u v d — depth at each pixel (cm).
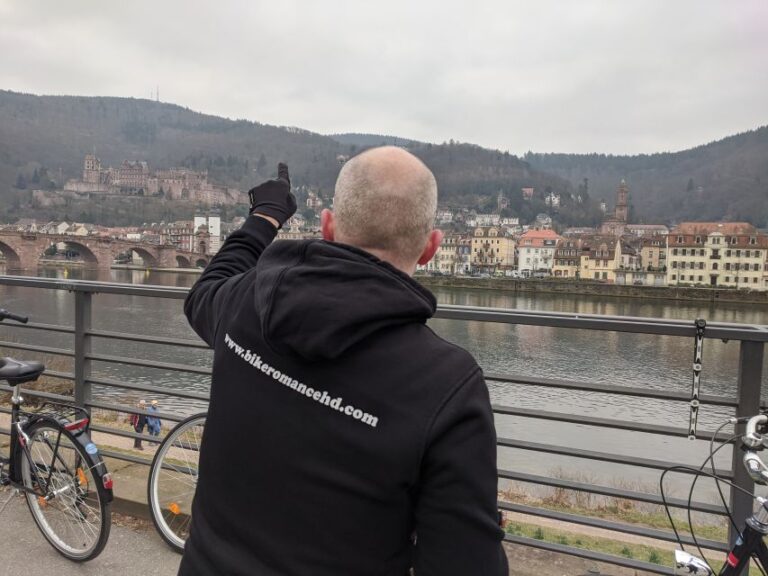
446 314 313
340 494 129
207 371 391
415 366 129
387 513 128
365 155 149
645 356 2320
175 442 351
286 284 136
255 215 209
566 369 2048
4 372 344
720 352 2422
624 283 9700
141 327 2948
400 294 130
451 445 124
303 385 135
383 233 142
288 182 223
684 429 290
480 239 12406
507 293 8800
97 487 318
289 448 134
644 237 11544
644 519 662
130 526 372
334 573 130
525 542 326
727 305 8200
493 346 2389
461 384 128
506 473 331
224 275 191
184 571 149
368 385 129
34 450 347
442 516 123
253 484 139
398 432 125
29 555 339
